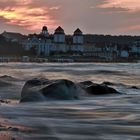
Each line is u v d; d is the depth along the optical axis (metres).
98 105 23.11
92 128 15.53
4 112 19.59
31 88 25.62
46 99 24.69
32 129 15.00
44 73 66.38
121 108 21.95
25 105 22.50
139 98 26.50
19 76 52.81
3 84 34.59
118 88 35.22
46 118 17.97
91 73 70.62
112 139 13.59
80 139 13.52
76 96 25.97
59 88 25.58
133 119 17.92
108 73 72.88
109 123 16.81
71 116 18.75
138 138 13.77
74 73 69.00
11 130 14.58
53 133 14.39
